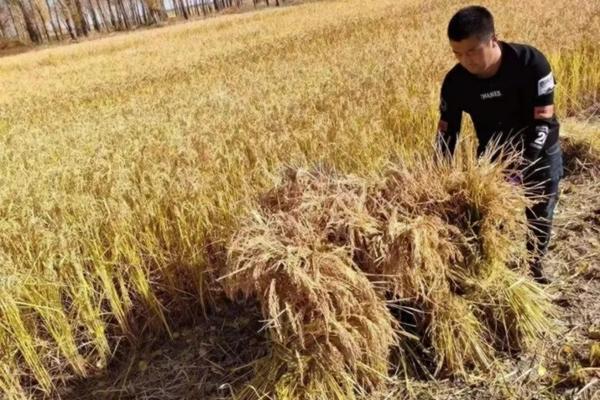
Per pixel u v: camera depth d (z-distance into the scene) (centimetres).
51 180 463
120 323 335
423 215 271
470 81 290
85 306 327
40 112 1086
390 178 299
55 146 637
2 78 2061
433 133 519
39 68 2367
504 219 280
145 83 1220
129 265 345
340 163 445
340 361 257
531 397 260
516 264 317
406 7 1923
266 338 317
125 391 312
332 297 256
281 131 497
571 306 309
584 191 435
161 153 493
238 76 998
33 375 321
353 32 1455
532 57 271
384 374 277
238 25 2772
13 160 602
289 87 707
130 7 6812
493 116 297
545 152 297
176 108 766
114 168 461
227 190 384
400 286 269
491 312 288
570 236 375
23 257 341
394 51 850
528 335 282
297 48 1334
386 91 587
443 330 277
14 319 302
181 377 314
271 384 264
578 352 276
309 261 250
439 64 665
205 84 1011
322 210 278
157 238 368
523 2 1120
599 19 793
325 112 546
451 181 283
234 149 464
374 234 268
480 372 278
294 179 316
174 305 360
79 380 326
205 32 2783
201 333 347
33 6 5653
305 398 258
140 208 371
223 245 352
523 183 305
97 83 1435
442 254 273
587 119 598
